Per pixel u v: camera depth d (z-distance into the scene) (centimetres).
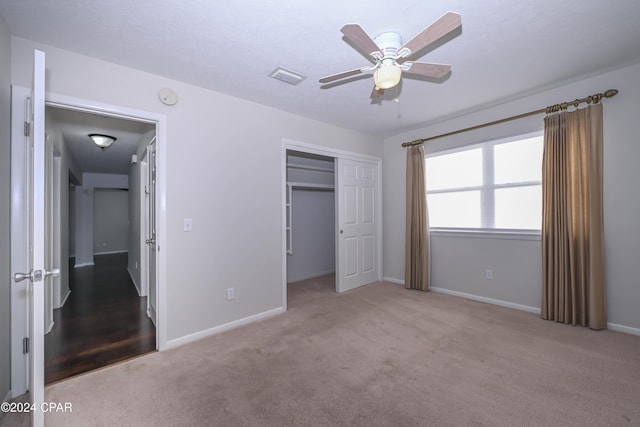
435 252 400
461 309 326
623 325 257
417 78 258
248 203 301
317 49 210
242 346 244
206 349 240
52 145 307
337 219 402
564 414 158
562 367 203
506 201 337
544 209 291
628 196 253
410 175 411
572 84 277
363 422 155
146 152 340
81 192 664
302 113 343
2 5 159
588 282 266
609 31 194
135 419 159
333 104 315
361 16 173
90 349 242
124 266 632
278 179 328
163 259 244
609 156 261
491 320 291
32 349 130
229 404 171
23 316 186
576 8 170
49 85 199
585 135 266
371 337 257
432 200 407
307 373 201
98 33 187
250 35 192
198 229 265
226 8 166
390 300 362
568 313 277
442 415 159
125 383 192
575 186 272
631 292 254
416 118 366
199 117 267
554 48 214
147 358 226
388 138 456
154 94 242
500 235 336
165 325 244
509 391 179
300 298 376
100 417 161
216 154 277
